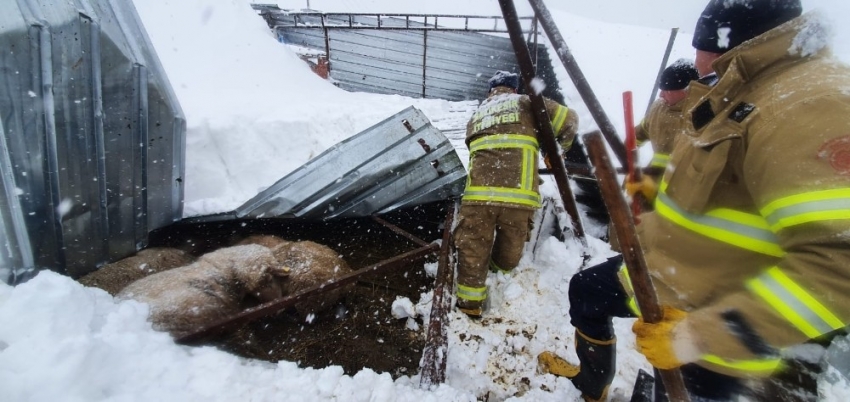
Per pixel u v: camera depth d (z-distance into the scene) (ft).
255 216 11.69
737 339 3.39
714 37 4.35
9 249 7.01
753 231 3.86
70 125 7.72
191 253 11.28
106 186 8.93
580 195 13.83
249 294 9.28
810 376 5.56
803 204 2.96
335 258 10.25
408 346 8.98
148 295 7.77
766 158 3.28
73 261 8.59
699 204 4.02
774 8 3.81
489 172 9.30
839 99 3.02
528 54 8.13
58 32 7.15
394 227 11.57
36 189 7.38
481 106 10.28
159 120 9.77
